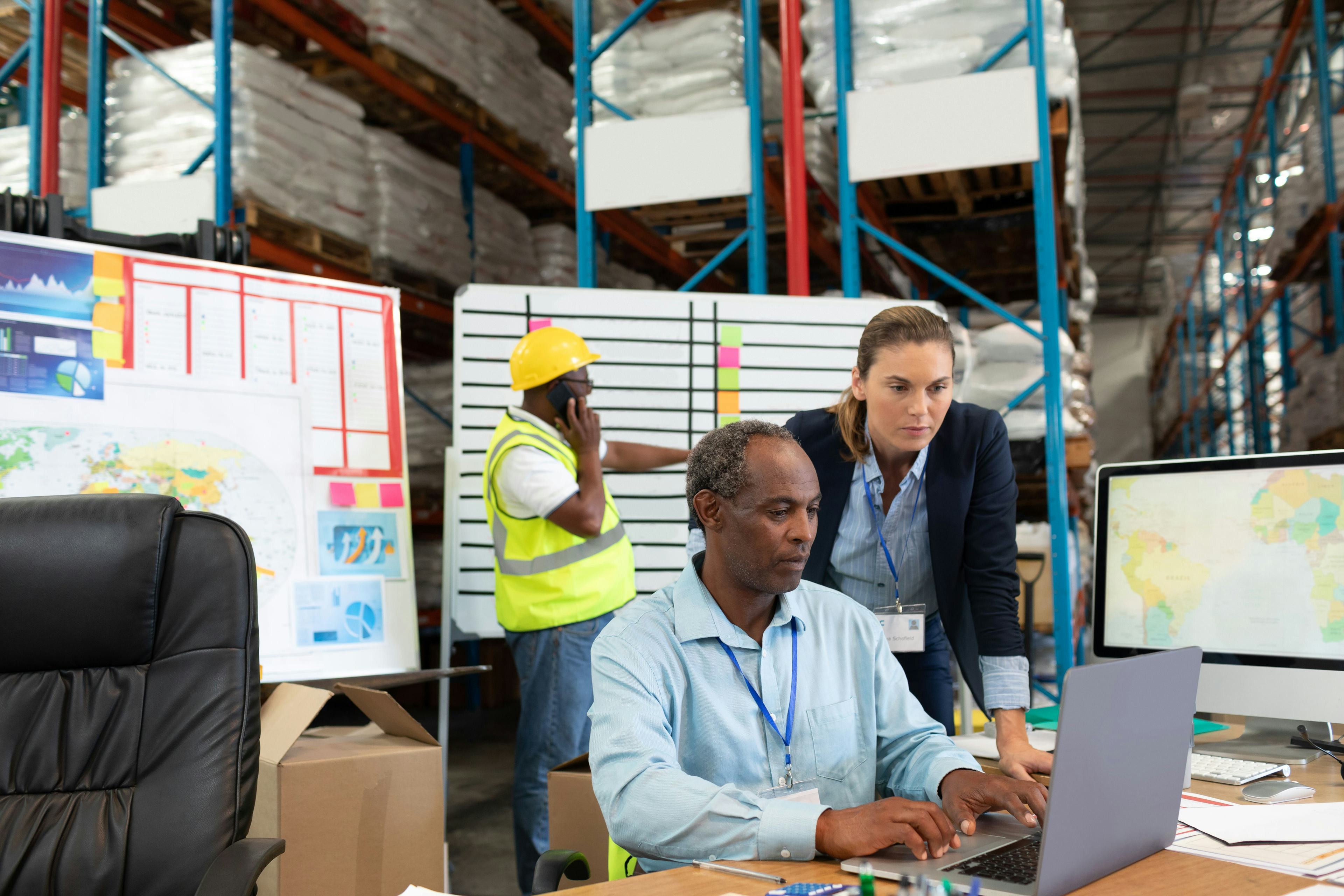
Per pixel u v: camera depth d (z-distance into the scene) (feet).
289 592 9.05
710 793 4.33
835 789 5.08
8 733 5.34
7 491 8.01
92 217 14.67
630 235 17.51
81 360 8.54
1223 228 40.11
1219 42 34.30
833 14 13.07
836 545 7.40
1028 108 11.95
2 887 5.05
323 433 9.59
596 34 16.66
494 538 9.85
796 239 13.42
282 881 7.12
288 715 7.60
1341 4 22.45
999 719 6.44
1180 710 4.17
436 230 18.48
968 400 15.42
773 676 5.07
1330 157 20.98
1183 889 3.75
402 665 9.55
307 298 9.77
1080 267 19.03
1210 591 6.26
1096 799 3.73
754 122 12.98
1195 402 42.47
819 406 12.03
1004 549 6.86
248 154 14.52
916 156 12.28
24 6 16.10
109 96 15.56
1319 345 27.17
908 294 20.30
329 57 16.49
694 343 11.88
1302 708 5.82
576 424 9.43
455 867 12.12
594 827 7.52
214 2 14.39
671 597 5.26
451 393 20.36
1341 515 5.90
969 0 12.49
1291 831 4.42
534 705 9.54
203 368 9.09
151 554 5.45
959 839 4.29
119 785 5.27
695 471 5.02
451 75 17.74
